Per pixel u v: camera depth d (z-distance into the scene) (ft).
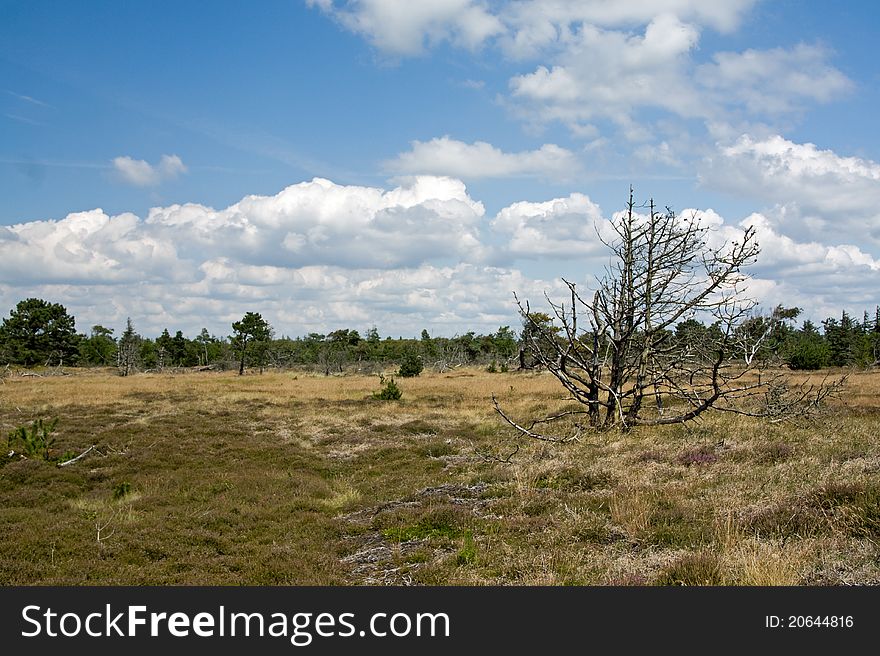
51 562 30.07
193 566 29.66
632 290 58.23
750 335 57.16
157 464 57.06
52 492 47.03
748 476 35.83
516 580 24.14
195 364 297.94
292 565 29.14
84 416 84.64
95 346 307.17
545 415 76.79
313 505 41.98
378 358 283.59
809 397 61.21
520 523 31.17
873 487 28.22
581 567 24.72
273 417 86.94
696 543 25.86
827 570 21.76
